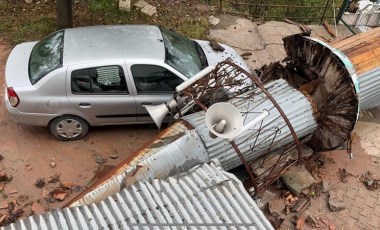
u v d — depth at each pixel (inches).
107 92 250.1
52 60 249.4
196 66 265.7
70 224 161.0
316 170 263.6
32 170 250.7
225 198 175.0
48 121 254.7
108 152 264.7
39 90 241.4
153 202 171.0
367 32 269.0
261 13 448.8
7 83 243.8
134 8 391.9
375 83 252.7
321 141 249.8
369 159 276.8
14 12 373.1
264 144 219.0
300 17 437.1
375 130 297.1
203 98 230.7
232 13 412.2
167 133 208.7
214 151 205.8
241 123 158.9
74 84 243.3
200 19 392.8
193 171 188.4
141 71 247.8
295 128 228.4
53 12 378.0
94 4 321.1
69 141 268.2
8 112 268.5
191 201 172.6
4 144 263.3
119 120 264.1
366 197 253.9
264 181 217.6
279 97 233.1
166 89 256.4
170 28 376.8
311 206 246.1
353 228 237.5
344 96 229.5
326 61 237.8
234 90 246.7
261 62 349.7
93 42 255.8
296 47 254.8
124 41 258.1
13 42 341.1
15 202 233.3
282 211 240.4
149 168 193.3
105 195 182.7
